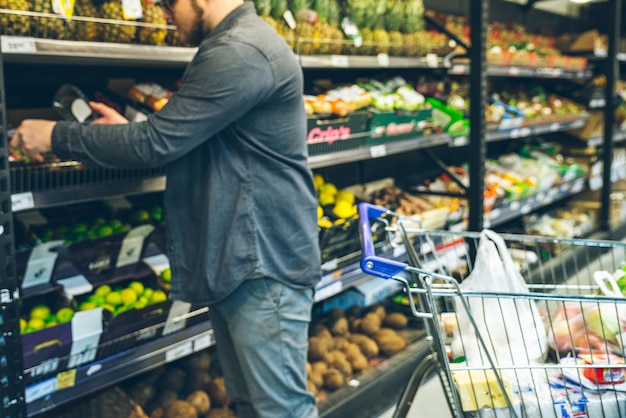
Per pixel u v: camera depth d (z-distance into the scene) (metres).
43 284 1.84
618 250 4.70
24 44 1.55
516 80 5.10
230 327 1.66
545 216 4.74
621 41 5.59
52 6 1.64
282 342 1.64
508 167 4.32
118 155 1.51
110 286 2.02
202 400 2.24
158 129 1.49
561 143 5.05
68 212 2.13
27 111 1.91
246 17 1.61
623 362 1.46
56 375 1.74
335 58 2.58
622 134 5.36
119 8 1.79
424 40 3.11
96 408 2.00
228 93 1.48
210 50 1.51
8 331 1.48
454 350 1.54
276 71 1.54
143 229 2.05
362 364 2.67
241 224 1.58
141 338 1.98
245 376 1.68
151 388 2.26
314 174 3.10
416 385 1.57
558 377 1.52
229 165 1.59
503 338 1.51
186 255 1.67
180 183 1.66
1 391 1.48
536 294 1.34
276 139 1.61
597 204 5.06
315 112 2.47
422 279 1.33
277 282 1.63
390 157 3.89
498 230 4.38
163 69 2.62
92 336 1.82
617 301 1.35
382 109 2.78
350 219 2.66
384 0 2.90
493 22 4.50
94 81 2.40
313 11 2.57
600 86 5.12
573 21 6.27
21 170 1.64
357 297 3.11
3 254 1.45
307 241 1.68
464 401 1.44
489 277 1.55
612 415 1.45
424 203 3.30
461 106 3.34
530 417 1.43
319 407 2.35
